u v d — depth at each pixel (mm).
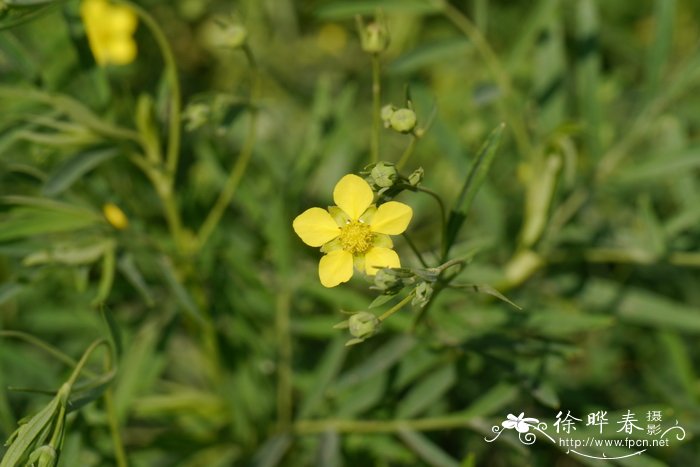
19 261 343
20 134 321
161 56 426
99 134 324
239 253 344
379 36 304
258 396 351
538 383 317
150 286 351
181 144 362
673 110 362
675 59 452
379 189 292
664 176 356
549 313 330
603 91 386
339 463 328
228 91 432
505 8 450
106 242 323
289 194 357
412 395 332
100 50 345
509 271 343
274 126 397
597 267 382
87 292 351
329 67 469
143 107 324
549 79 353
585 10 352
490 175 379
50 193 318
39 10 304
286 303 346
